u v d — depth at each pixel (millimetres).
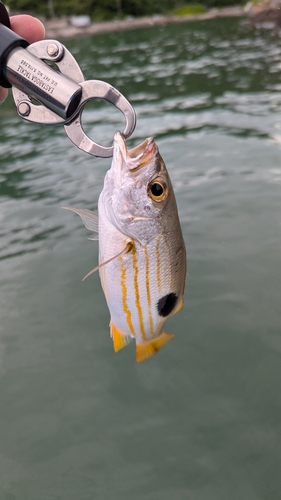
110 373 681
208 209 1065
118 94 297
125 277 329
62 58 299
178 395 643
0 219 1102
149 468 559
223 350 703
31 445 592
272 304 777
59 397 649
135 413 622
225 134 1542
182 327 751
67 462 571
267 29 4484
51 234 1019
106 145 1520
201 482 541
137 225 320
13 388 665
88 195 1172
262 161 1283
